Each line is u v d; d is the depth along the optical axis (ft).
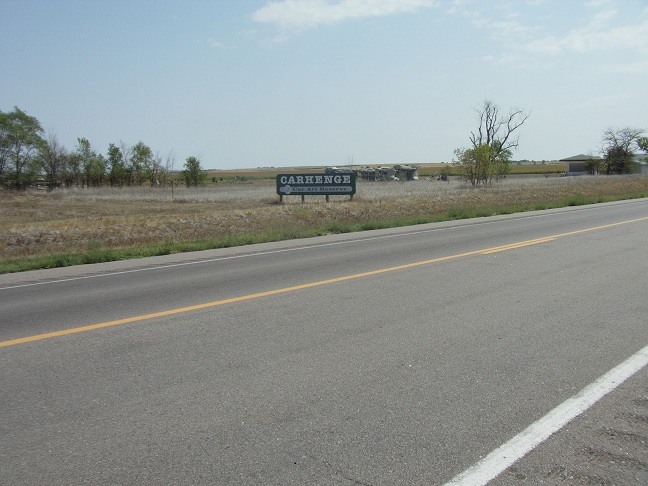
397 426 13.87
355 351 19.60
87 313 26.30
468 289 29.30
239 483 11.46
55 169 235.61
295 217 91.40
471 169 194.59
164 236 71.05
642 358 18.44
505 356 18.86
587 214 77.20
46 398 15.98
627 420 14.06
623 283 30.04
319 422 14.16
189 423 14.24
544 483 11.32
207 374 17.60
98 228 79.30
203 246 53.47
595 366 17.83
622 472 11.70
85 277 37.93
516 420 14.10
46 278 37.96
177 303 27.78
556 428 13.64
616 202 103.91
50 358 19.49
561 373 17.25
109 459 12.52
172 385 16.76
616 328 21.91
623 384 16.33
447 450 12.66
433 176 341.82
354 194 134.00
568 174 353.31
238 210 106.22
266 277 34.65
